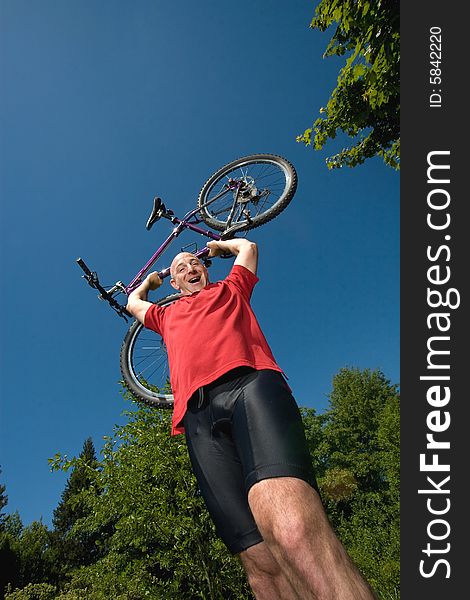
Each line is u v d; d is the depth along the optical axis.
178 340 1.78
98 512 5.81
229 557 5.43
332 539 1.03
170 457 5.74
